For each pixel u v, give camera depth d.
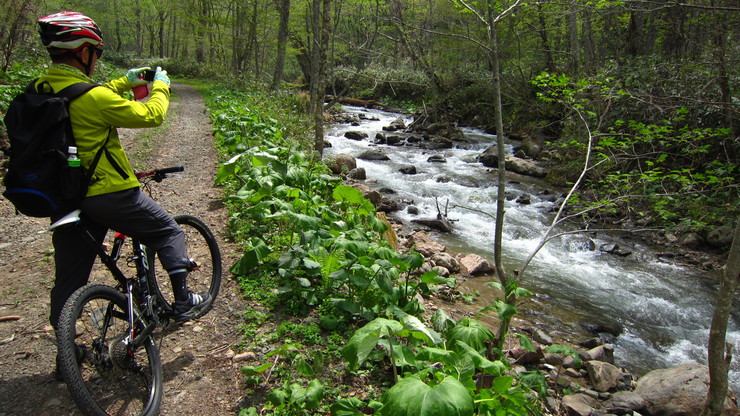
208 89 23.06
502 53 15.73
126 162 2.67
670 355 5.34
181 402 2.87
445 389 2.00
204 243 5.14
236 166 5.81
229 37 28.08
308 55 26.48
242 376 3.12
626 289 6.91
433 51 24.42
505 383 2.51
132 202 2.67
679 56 11.85
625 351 5.37
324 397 2.99
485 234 8.93
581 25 16.84
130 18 48.28
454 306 5.82
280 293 4.04
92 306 2.63
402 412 1.95
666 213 4.84
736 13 8.04
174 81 28.66
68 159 2.37
